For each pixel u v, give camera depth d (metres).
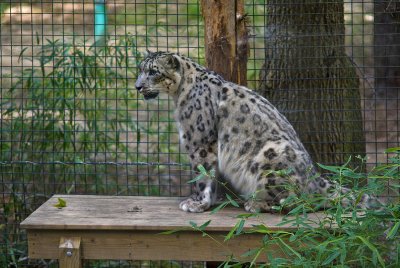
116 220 9.27
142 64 10.02
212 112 9.80
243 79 11.12
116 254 9.19
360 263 8.01
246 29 11.11
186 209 9.66
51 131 12.72
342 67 12.18
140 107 16.67
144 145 15.70
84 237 9.19
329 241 7.69
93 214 9.59
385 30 12.72
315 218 9.27
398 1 12.27
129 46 12.77
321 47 12.05
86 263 12.79
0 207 13.18
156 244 9.13
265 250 8.83
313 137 12.12
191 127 9.86
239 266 8.53
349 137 12.20
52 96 13.42
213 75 10.02
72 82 13.23
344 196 8.33
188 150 9.93
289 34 12.12
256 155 9.54
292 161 9.40
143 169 15.12
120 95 14.96
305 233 8.36
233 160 9.69
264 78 12.34
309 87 12.12
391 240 8.15
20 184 13.00
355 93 12.38
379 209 8.70
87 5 21.70
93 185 13.46
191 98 9.88
